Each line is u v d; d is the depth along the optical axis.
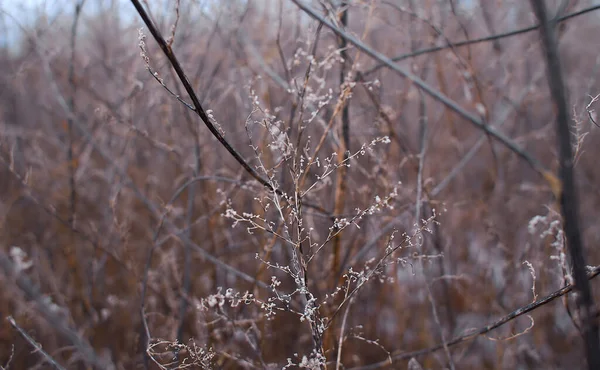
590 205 3.22
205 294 2.42
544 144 3.27
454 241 2.89
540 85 3.14
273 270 2.42
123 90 2.70
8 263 2.44
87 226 2.93
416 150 2.82
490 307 2.50
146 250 2.88
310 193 2.03
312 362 1.38
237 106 2.54
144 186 2.85
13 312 2.63
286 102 2.39
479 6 2.67
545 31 1.03
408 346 2.62
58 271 2.94
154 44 2.36
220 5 2.34
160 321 2.48
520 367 2.54
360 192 2.10
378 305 2.50
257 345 1.97
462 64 2.06
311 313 1.37
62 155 3.11
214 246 2.37
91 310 2.50
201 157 2.30
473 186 3.33
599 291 2.55
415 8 2.49
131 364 2.51
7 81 2.93
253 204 2.35
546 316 2.71
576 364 2.57
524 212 2.94
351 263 2.04
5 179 3.28
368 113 2.37
